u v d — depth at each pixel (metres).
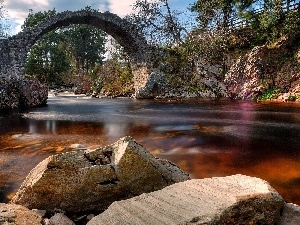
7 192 4.52
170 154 6.41
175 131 9.09
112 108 16.86
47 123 11.71
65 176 3.64
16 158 6.49
